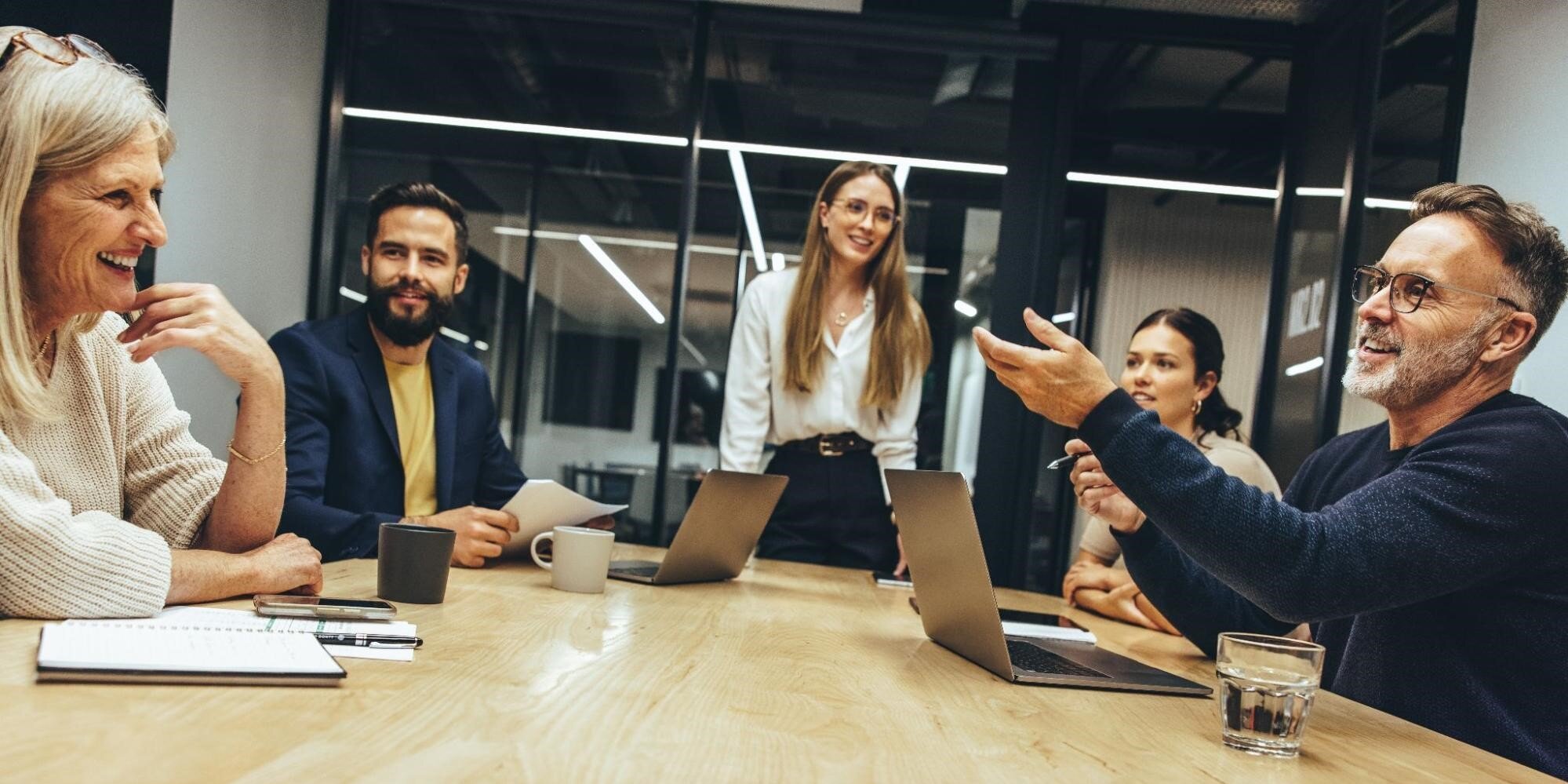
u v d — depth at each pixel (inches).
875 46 177.8
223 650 33.9
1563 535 49.3
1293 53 169.5
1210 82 175.0
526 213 207.9
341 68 182.1
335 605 44.4
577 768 26.8
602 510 75.3
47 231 45.8
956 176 177.6
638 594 64.1
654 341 203.9
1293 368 160.4
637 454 210.8
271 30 159.5
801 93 180.5
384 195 98.0
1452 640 52.4
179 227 139.8
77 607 40.0
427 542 51.9
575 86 185.9
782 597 69.6
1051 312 173.6
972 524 46.4
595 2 176.7
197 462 58.4
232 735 26.5
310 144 177.0
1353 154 146.4
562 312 211.6
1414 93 140.1
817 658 47.2
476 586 60.6
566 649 43.2
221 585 46.1
